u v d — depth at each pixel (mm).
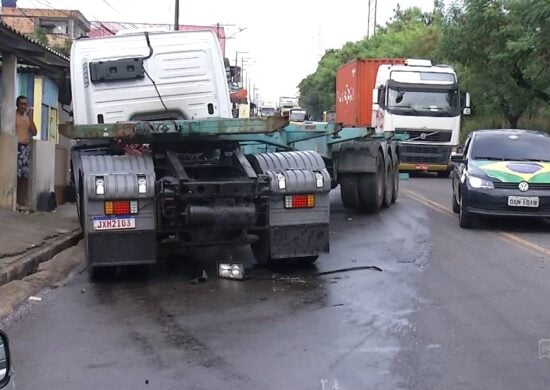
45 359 5855
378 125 26203
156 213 8477
